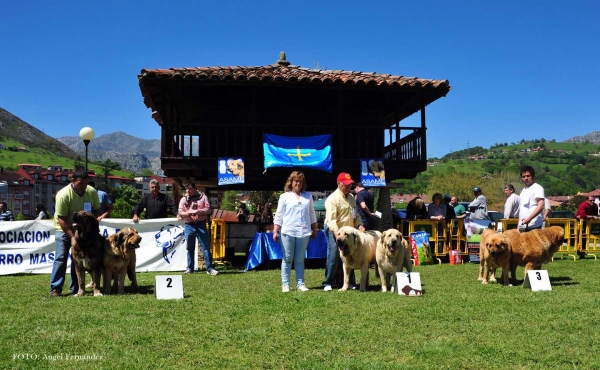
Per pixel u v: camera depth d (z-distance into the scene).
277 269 11.43
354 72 14.88
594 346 4.63
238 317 5.82
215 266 12.05
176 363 4.27
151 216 11.51
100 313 6.09
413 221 12.65
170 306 6.48
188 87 13.73
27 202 80.06
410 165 13.59
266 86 12.65
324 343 4.77
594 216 13.28
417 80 13.12
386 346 4.68
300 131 14.66
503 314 5.88
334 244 7.97
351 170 13.38
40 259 11.11
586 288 7.78
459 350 4.54
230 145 14.55
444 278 9.33
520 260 8.21
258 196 42.44
